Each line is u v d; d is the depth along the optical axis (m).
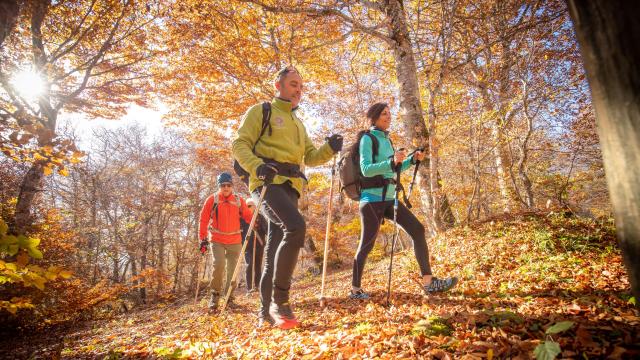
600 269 3.34
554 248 4.33
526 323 2.09
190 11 9.33
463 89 9.23
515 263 4.25
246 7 9.81
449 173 10.41
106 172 21.33
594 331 1.75
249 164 2.82
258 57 10.88
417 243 3.62
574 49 7.20
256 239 5.98
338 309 3.59
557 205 6.43
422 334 2.14
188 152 21.42
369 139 3.84
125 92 12.17
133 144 21.59
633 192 0.83
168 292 17.14
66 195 18.33
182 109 13.58
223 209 5.59
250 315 4.54
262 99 11.62
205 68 10.92
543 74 7.45
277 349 2.46
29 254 1.82
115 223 19.31
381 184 3.79
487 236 5.53
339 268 14.46
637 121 0.78
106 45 10.45
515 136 7.93
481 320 2.22
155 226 21.89
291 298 6.11
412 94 7.58
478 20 8.51
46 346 4.65
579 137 7.84
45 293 6.27
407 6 9.41
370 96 11.68
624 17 0.77
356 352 2.08
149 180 21.27
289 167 3.00
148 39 10.98
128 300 16.80
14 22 2.14
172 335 3.88
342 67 12.10
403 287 4.21
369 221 3.82
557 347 1.46
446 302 3.13
